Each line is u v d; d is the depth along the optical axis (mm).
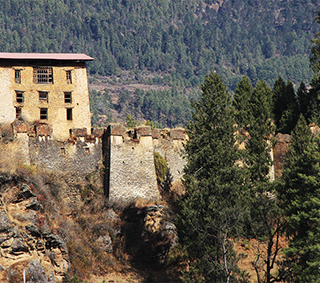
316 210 99625
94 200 120188
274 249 123750
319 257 97750
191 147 115375
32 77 125625
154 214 121125
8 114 121812
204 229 105812
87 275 109125
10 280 97625
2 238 100812
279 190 112875
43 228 107250
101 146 125500
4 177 107625
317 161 107188
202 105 119125
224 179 109562
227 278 98188
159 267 116500
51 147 120062
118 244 117000
